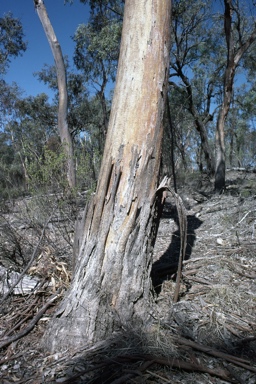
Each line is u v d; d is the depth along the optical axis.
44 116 25.05
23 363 3.26
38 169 5.60
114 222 3.64
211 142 32.25
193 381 2.95
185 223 3.91
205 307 3.97
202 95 23.11
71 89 25.00
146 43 3.79
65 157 5.45
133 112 3.74
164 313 3.85
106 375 2.99
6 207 6.66
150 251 3.87
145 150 3.72
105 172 3.72
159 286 4.48
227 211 7.82
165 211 9.03
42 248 5.15
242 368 3.09
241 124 28.66
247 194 8.90
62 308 3.53
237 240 6.00
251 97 24.12
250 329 3.62
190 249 5.96
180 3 15.07
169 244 6.34
